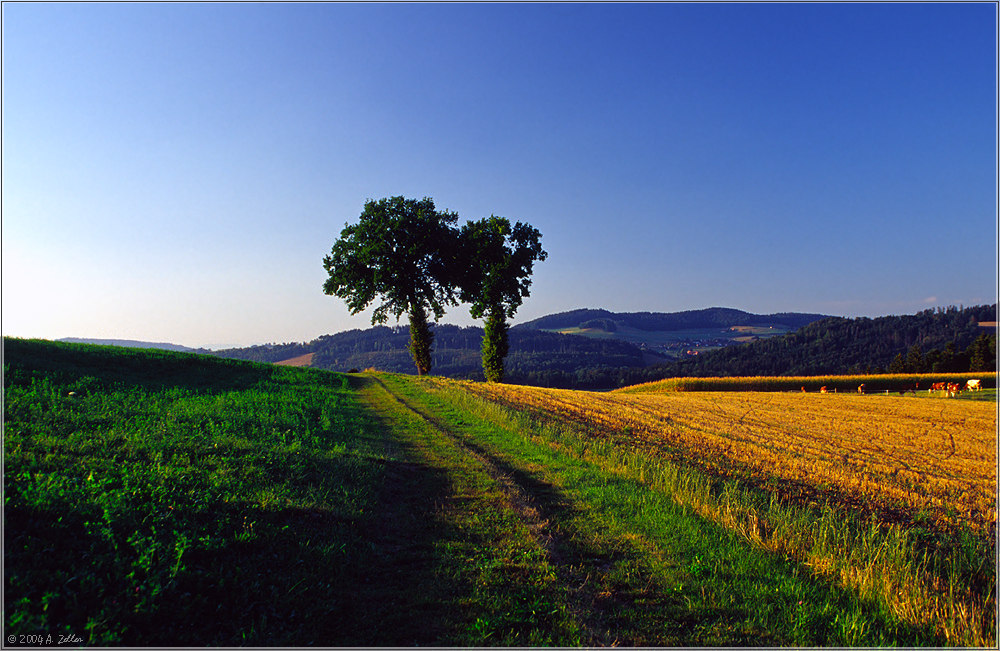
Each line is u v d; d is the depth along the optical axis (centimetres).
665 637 586
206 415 1672
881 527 1058
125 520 679
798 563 802
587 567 773
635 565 782
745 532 916
